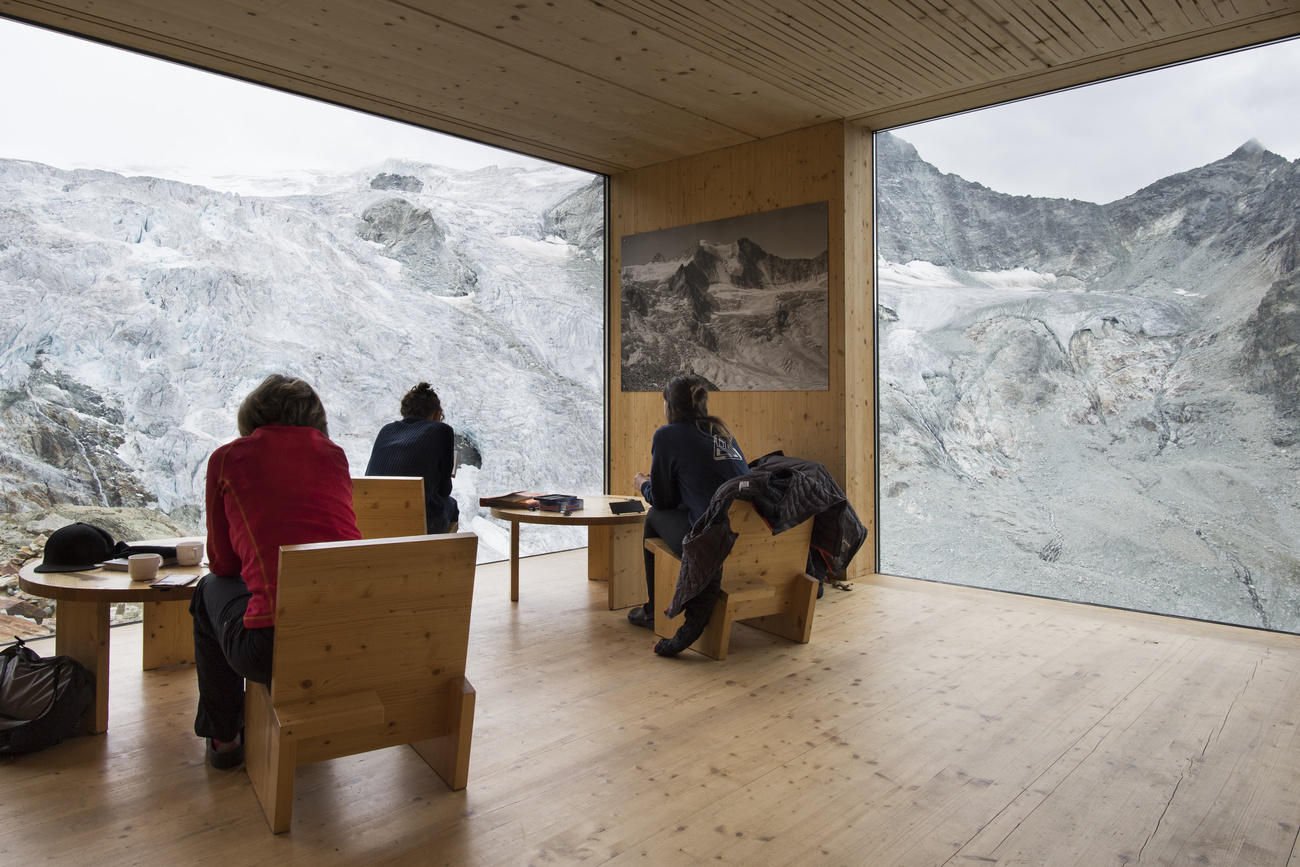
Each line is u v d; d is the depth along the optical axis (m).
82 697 2.46
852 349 4.83
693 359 5.57
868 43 3.78
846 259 4.79
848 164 4.83
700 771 2.28
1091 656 3.36
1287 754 2.40
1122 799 2.12
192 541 2.84
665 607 3.56
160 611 3.10
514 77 4.23
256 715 2.13
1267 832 1.95
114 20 3.58
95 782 2.19
